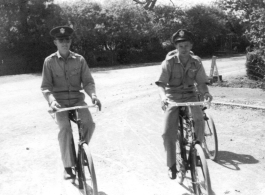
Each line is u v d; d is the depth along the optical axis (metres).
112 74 18.66
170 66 4.54
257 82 13.98
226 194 4.56
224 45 37.59
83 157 4.29
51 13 22.58
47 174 5.39
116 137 7.14
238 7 13.16
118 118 8.71
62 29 4.51
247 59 14.91
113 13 25.81
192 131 4.25
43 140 7.18
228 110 8.97
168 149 4.57
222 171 5.31
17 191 4.83
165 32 30.31
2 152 6.48
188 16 32.75
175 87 4.68
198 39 34.47
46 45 22.86
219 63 24.28
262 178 5.04
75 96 4.74
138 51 28.53
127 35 26.45
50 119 8.92
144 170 5.43
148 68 21.66
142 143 6.73
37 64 22.95
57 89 4.71
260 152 6.08
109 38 25.73
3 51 21.94
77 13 23.98
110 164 5.70
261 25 12.14
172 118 4.53
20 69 22.38
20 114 9.55
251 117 8.27
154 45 29.50
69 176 4.82
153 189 4.77
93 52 25.81
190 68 4.55
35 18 22.22
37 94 12.68
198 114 4.47
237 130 7.34
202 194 4.23
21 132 7.79
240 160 5.73
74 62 4.69
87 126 4.55
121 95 11.95
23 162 5.94
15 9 21.58
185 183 4.91
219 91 11.92
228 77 15.77
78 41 24.55
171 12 31.52
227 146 6.41
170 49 30.30
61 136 4.50
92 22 24.77
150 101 10.70
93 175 3.99
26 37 22.30
